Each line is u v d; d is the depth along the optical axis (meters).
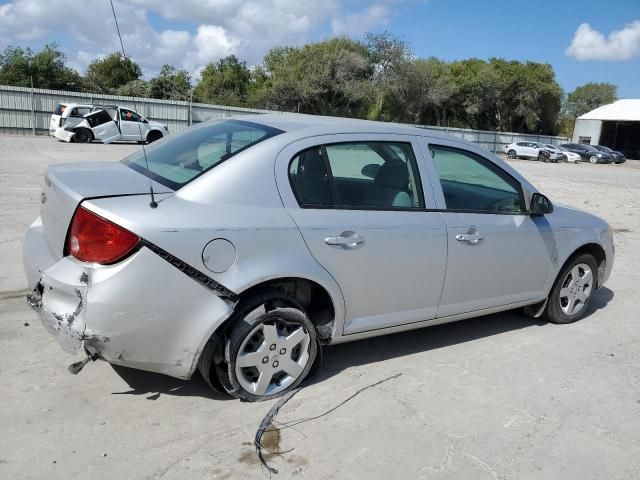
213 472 2.70
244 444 2.92
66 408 3.13
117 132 24.20
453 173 4.08
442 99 51.94
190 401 3.29
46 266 3.11
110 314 2.79
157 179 3.24
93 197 2.91
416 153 3.88
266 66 53.69
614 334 4.83
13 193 9.67
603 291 6.13
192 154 3.46
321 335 3.57
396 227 3.62
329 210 3.39
